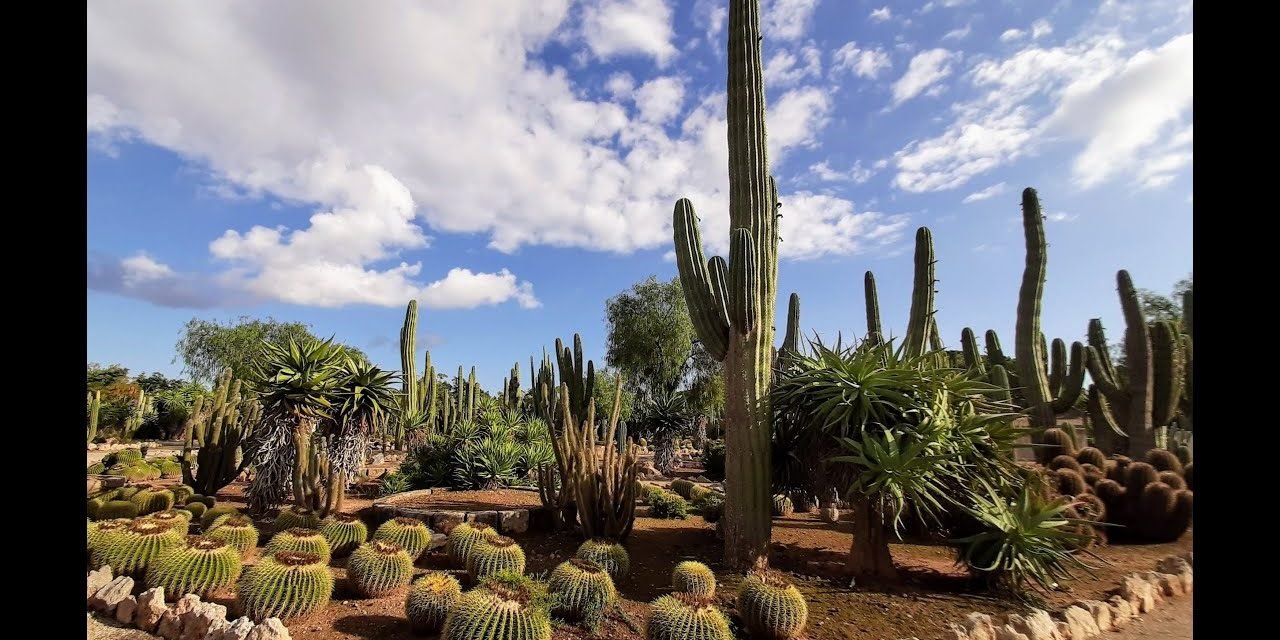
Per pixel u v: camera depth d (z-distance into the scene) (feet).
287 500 27.96
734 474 20.25
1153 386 38.37
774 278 21.47
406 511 25.67
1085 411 48.85
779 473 21.75
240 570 17.37
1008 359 51.37
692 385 79.05
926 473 17.67
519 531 25.35
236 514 23.61
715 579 18.71
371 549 17.74
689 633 13.19
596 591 15.79
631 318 79.36
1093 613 16.20
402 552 18.02
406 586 17.92
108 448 57.36
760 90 21.29
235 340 88.79
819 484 20.29
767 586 15.14
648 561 21.30
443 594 14.92
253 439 28.76
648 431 63.93
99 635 14.23
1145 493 25.44
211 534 19.03
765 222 21.04
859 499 19.43
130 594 16.08
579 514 23.63
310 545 18.66
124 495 26.25
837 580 19.04
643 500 34.27
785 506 30.45
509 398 91.40
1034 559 17.53
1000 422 19.62
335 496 25.21
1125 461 30.42
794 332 46.09
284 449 27.22
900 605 16.93
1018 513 18.35
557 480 30.76
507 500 29.81
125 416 74.13
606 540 20.24
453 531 20.97
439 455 36.47
